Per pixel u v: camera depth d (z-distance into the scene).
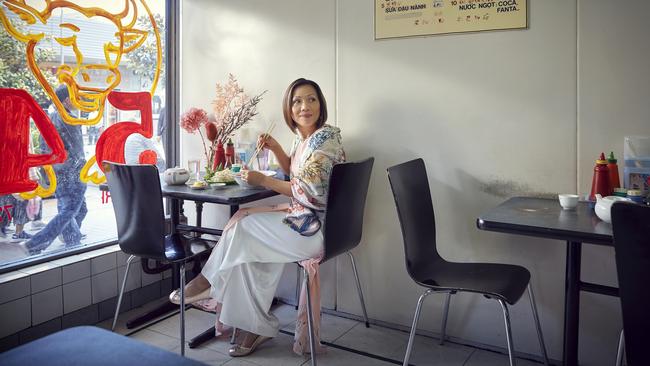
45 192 2.39
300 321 2.19
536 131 2.08
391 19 2.34
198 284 2.26
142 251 2.13
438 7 2.23
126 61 2.74
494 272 1.94
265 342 2.35
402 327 2.46
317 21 2.55
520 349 2.19
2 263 2.23
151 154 2.93
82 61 2.51
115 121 2.71
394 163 2.40
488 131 2.18
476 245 2.25
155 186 1.98
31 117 2.30
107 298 2.58
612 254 1.99
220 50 2.88
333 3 2.50
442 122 2.27
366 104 2.45
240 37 2.80
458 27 2.19
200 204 2.71
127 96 2.76
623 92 1.92
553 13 2.01
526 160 2.11
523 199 2.04
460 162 2.25
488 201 2.21
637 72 1.89
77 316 2.44
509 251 2.18
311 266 2.04
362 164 2.07
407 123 2.36
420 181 2.10
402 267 2.43
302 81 2.33
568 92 2.01
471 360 2.15
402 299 2.44
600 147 1.97
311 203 2.12
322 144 2.13
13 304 2.15
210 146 2.94
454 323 2.33
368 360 2.16
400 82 2.36
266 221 2.14
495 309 2.23
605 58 1.93
